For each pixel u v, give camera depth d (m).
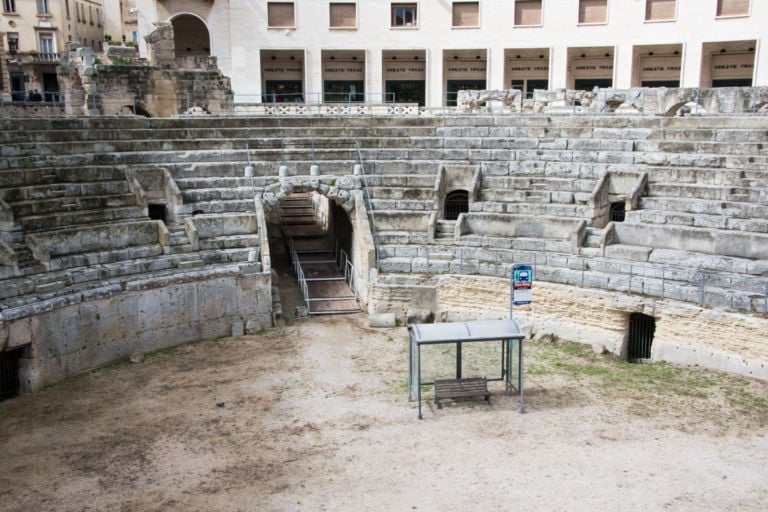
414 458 16.02
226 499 14.48
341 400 19.36
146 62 44.66
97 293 21.67
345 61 50.84
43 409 18.94
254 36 48.81
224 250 26.03
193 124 30.89
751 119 27.50
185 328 24.16
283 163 29.38
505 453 16.16
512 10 47.59
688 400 18.97
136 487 15.03
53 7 62.44
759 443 16.55
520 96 38.19
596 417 18.00
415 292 25.58
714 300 21.38
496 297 25.02
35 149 26.20
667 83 48.03
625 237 25.45
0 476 15.51
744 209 24.28
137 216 26.09
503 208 28.05
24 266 21.39
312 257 33.19
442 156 30.30
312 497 14.48
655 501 14.12
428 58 48.97
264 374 21.31
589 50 48.41
